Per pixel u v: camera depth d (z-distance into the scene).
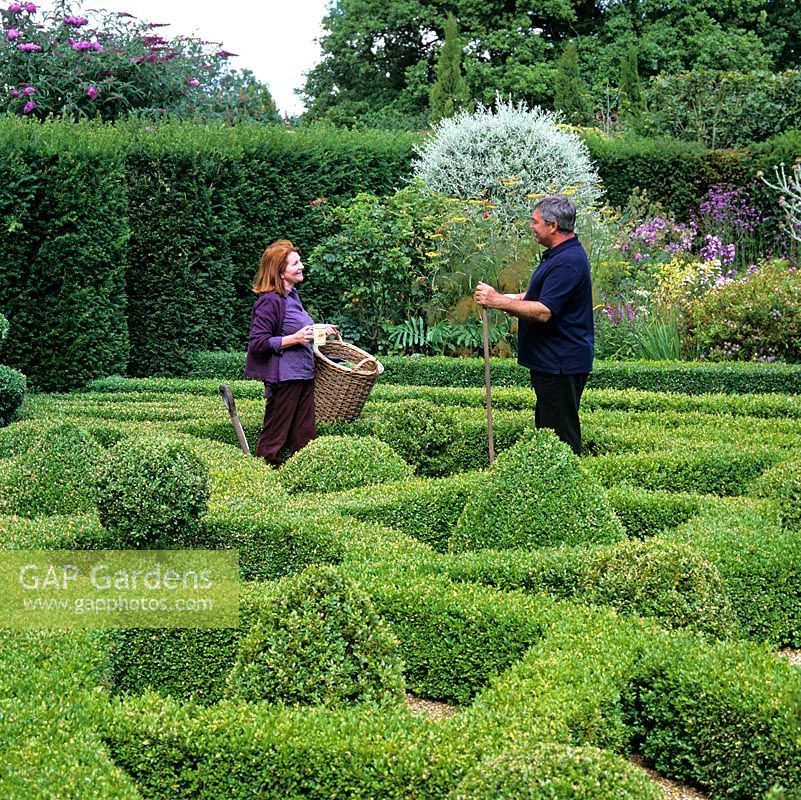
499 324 12.46
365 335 13.34
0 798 2.56
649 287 13.25
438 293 12.66
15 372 8.70
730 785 3.17
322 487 5.97
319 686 3.16
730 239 16.58
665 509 5.39
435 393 9.67
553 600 4.06
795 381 9.81
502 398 9.34
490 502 4.83
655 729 3.34
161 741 2.94
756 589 4.45
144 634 3.91
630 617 3.74
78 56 15.72
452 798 2.52
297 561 4.66
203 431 8.20
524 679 3.31
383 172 14.76
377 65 30.66
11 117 11.69
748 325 11.27
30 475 5.28
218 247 12.84
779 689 3.20
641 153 17.38
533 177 14.76
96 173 11.19
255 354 7.23
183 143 12.41
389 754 2.82
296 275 7.36
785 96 20.38
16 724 2.92
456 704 3.94
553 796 2.45
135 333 12.39
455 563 4.40
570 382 6.46
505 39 27.78
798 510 5.14
